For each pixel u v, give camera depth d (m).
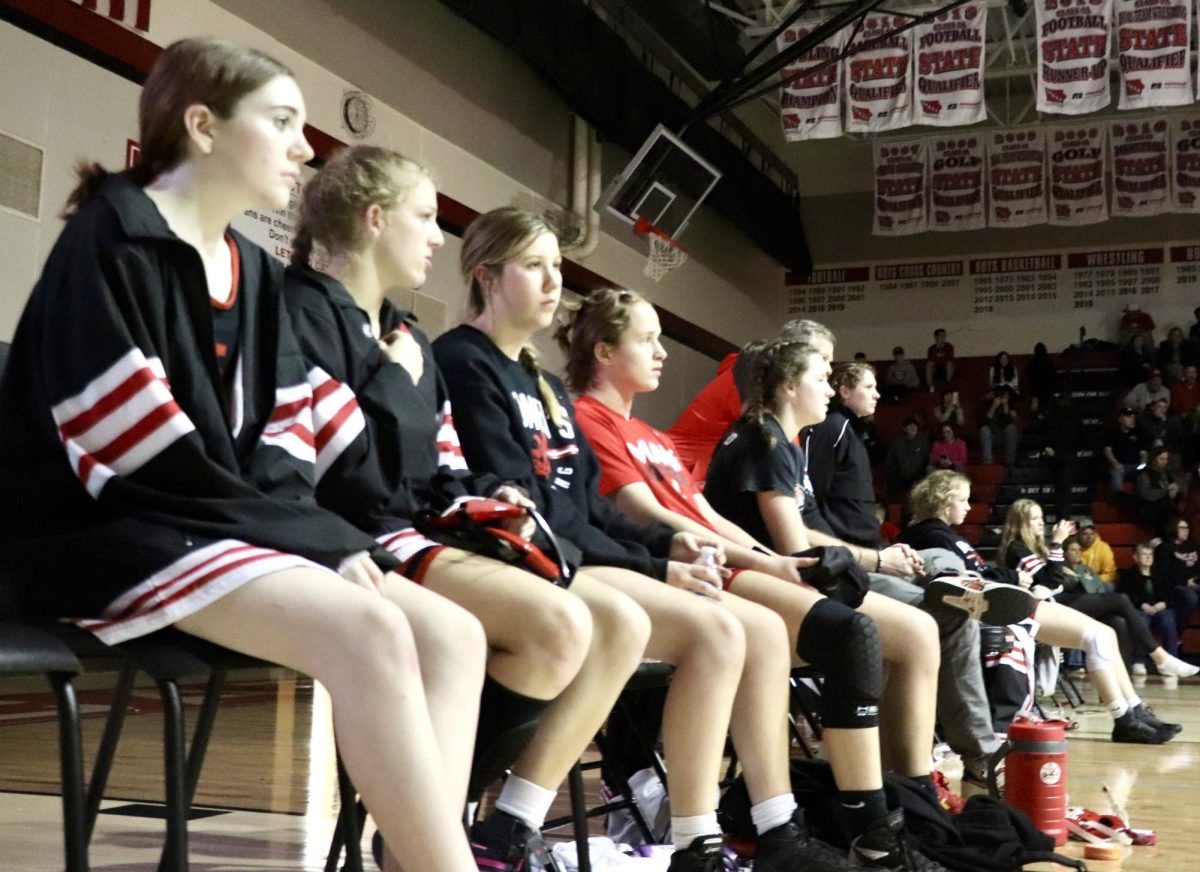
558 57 9.90
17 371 1.51
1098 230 17.28
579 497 2.49
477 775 1.89
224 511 1.48
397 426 1.91
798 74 10.85
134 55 7.11
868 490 4.03
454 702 1.59
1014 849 2.71
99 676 7.32
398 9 9.51
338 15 8.88
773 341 3.52
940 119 10.62
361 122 9.12
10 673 1.26
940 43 10.61
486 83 10.66
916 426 16.58
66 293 1.47
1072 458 15.77
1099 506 16.22
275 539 1.49
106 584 1.44
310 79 8.62
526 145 11.31
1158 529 15.18
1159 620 12.51
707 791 2.20
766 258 17.70
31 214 6.61
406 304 9.69
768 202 15.56
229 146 1.60
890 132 16.11
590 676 2.04
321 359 1.86
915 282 17.77
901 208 14.84
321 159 8.70
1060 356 17.27
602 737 2.79
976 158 14.66
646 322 2.96
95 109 6.99
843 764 2.52
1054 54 10.23
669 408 14.34
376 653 1.40
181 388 1.55
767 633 2.38
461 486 2.01
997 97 15.86
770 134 17.00
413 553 1.91
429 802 1.39
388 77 9.45
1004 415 16.92
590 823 3.30
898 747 2.90
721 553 2.48
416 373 2.03
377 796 1.39
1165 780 4.51
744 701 2.38
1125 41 10.12
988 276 17.62
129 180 1.56
